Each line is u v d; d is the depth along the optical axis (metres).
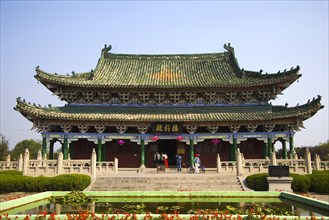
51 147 50.06
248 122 46.47
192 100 50.03
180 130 47.34
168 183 32.66
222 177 34.28
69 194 25.22
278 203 23.94
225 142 49.88
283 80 45.91
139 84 48.88
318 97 42.59
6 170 39.06
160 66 56.97
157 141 50.59
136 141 47.78
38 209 21.25
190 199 25.55
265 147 47.16
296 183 30.33
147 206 22.72
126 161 49.62
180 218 16.84
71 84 47.22
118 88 48.47
